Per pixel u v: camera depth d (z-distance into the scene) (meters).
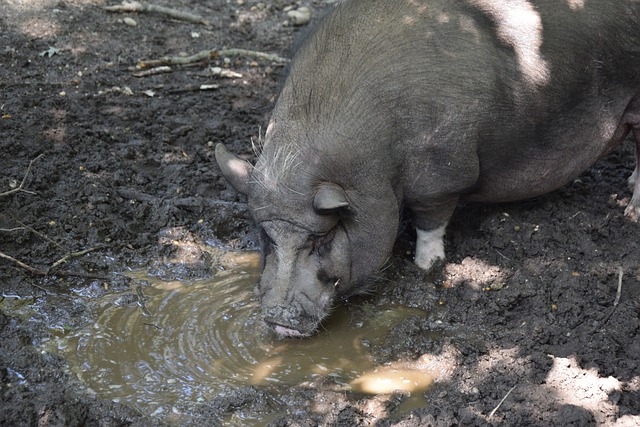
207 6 4.54
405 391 3.06
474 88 3.18
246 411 3.01
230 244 3.46
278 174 3.07
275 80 4.06
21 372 3.08
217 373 3.10
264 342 3.18
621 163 3.66
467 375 3.08
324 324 3.22
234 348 3.16
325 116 3.10
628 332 3.15
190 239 3.46
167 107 3.88
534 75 3.23
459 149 3.20
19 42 4.12
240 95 3.97
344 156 3.08
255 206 3.08
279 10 4.55
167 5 4.49
